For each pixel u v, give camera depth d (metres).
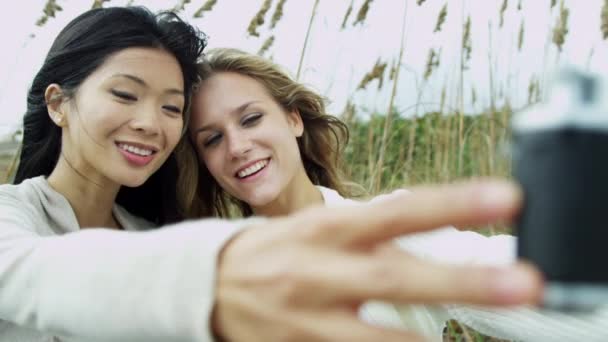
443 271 0.27
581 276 0.26
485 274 0.26
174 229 0.40
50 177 1.36
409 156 2.43
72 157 1.32
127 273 0.38
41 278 0.46
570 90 0.27
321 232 0.31
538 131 0.27
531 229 0.27
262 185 1.58
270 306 0.32
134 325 0.38
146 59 1.29
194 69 1.45
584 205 0.26
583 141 0.26
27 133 1.43
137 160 1.31
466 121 2.60
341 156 2.07
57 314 0.43
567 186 0.26
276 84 1.66
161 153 1.36
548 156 0.26
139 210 1.68
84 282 0.41
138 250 0.39
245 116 1.57
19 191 1.22
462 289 0.26
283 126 1.62
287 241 0.32
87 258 0.43
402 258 0.30
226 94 1.57
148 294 0.37
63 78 1.31
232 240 0.36
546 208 0.26
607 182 0.26
